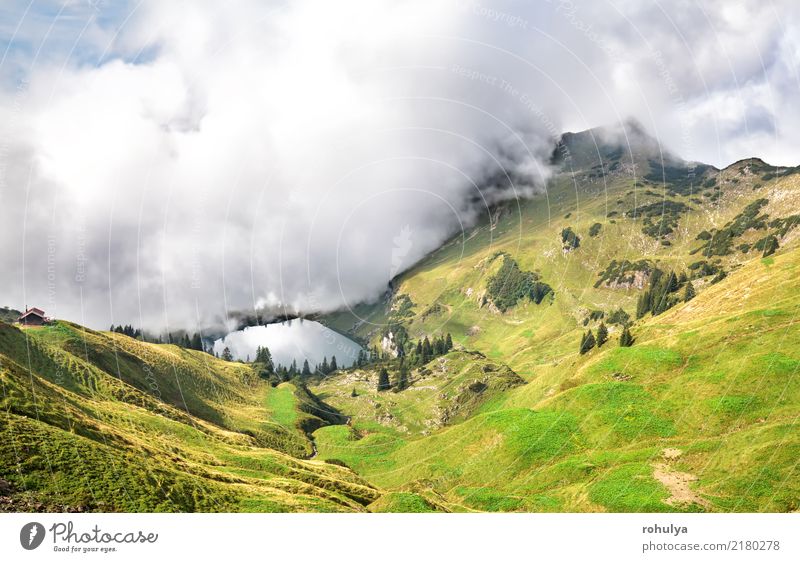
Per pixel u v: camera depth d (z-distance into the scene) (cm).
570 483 9200
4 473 5022
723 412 9281
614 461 9238
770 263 13725
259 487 7038
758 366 9906
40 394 7019
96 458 5772
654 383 11069
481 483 10331
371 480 12512
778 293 12138
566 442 10344
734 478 7706
